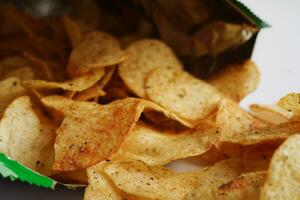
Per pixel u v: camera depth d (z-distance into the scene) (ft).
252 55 1.21
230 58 1.18
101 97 1.10
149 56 1.14
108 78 1.09
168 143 0.98
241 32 1.14
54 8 1.34
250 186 0.81
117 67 1.13
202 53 1.20
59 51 1.22
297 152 0.80
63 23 1.29
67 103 1.00
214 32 1.17
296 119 0.99
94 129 0.93
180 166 1.01
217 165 0.93
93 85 1.07
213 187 0.82
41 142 0.96
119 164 0.91
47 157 0.94
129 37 1.28
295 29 1.35
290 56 1.28
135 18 1.30
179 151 0.95
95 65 1.07
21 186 0.93
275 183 0.77
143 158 0.94
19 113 0.98
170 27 1.24
